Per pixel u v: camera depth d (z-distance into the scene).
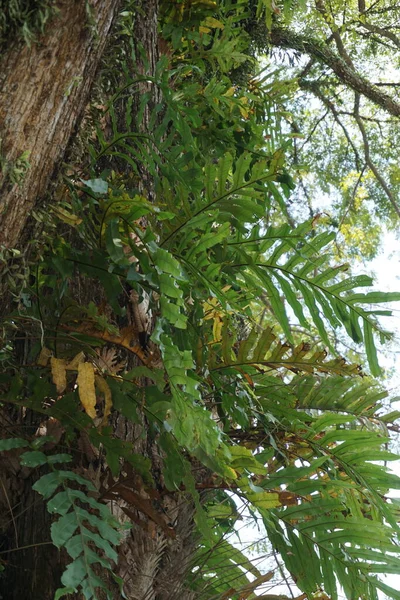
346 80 6.68
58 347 1.62
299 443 2.04
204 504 1.81
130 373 1.53
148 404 1.55
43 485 1.32
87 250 1.73
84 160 1.84
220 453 1.53
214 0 2.52
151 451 1.77
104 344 1.68
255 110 2.96
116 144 1.77
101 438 1.49
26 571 1.58
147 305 1.78
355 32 7.21
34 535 1.60
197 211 1.81
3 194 1.23
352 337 1.96
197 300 1.79
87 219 1.59
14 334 1.72
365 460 2.00
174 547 1.69
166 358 1.35
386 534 1.79
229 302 1.71
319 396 2.15
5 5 1.14
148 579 1.60
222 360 1.92
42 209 1.35
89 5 1.20
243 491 1.59
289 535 1.77
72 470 1.61
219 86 2.28
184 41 2.62
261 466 1.56
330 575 1.75
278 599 1.73
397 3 8.05
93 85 1.58
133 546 1.61
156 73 1.81
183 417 1.38
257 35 3.87
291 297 1.98
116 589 1.56
